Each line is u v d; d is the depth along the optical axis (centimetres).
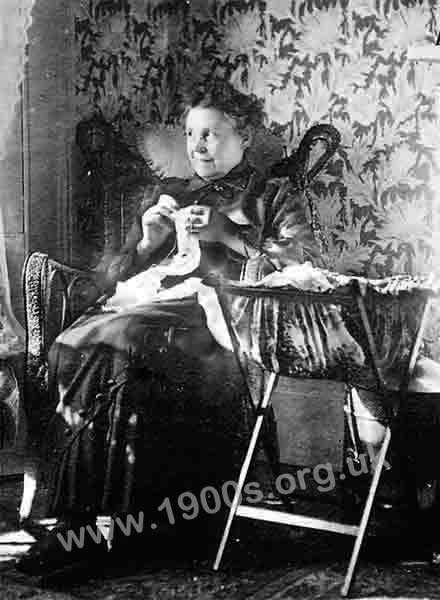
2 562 340
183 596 311
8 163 451
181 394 358
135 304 382
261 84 480
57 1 465
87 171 466
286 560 343
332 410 457
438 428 348
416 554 347
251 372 395
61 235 470
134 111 504
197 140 421
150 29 507
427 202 437
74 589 316
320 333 309
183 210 405
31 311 377
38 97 461
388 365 326
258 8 480
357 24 450
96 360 350
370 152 449
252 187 414
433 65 432
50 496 346
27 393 373
